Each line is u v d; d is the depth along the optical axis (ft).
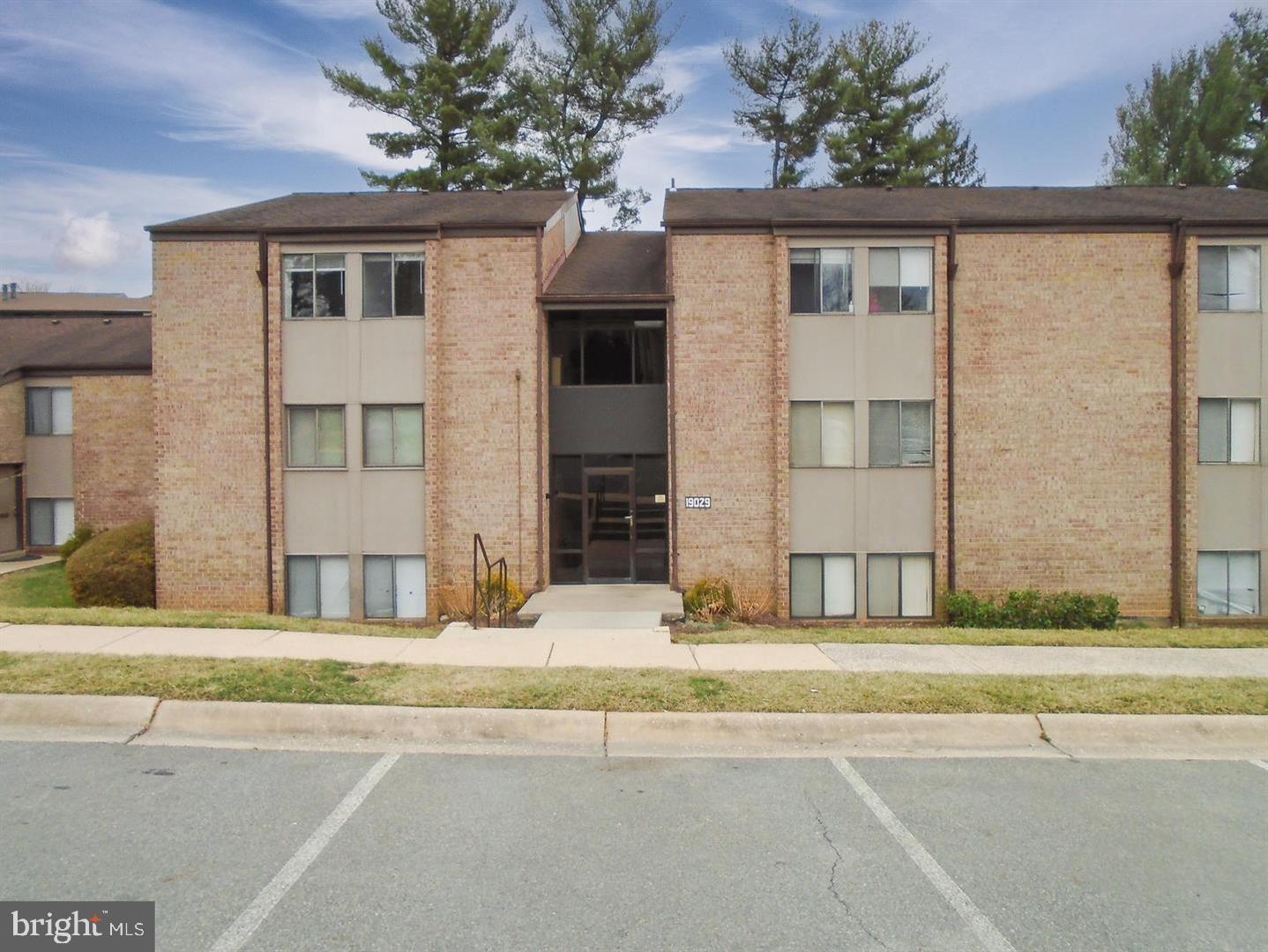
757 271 59.57
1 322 103.04
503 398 59.77
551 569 63.26
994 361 59.47
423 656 31.83
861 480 59.47
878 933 14.58
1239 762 23.30
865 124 112.78
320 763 21.91
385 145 106.93
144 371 79.77
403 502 59.62
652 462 63.62
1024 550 59.47
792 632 39.24
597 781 21.13
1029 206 65.31
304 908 15.02
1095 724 25.18
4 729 23.85
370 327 59.52
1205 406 59.82
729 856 17.29
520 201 71.31
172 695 25.16
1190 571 58.90
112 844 17.31
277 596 59.52
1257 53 107.24
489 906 15.19
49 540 84.79
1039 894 15.99
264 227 58.90
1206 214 61.16
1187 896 15.97
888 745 24.32
